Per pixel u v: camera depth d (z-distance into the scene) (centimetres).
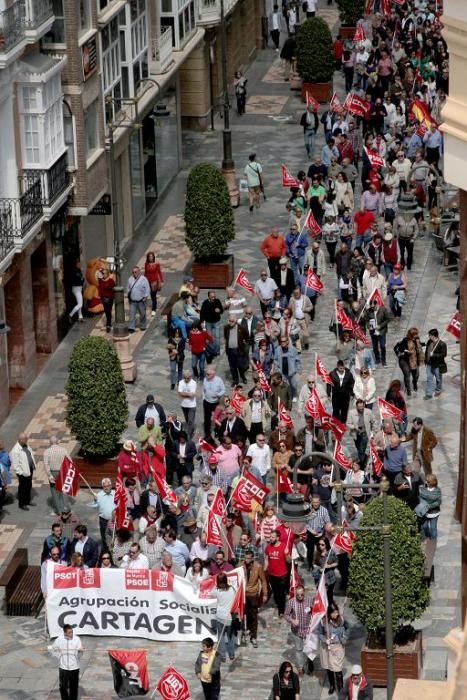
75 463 7650
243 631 6419
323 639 5997
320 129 13538
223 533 6462
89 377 7544
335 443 7181
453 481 7588
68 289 9525
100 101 9475
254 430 7725
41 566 6625
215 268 10125
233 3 13400
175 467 7450
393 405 7600
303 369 8881
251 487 6700
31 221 8462
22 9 8206
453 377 8750
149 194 11494
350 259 9556
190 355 9219
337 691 6059
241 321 8569
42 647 6462
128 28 10356
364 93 13988
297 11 15900
